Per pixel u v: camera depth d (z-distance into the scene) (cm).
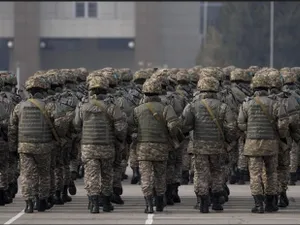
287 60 7944
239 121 2561
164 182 2598
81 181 3491
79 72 3275
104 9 12488
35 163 2580
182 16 12600
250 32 9550
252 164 2558
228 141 2575
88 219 2452
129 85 3241
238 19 9588
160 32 12562
